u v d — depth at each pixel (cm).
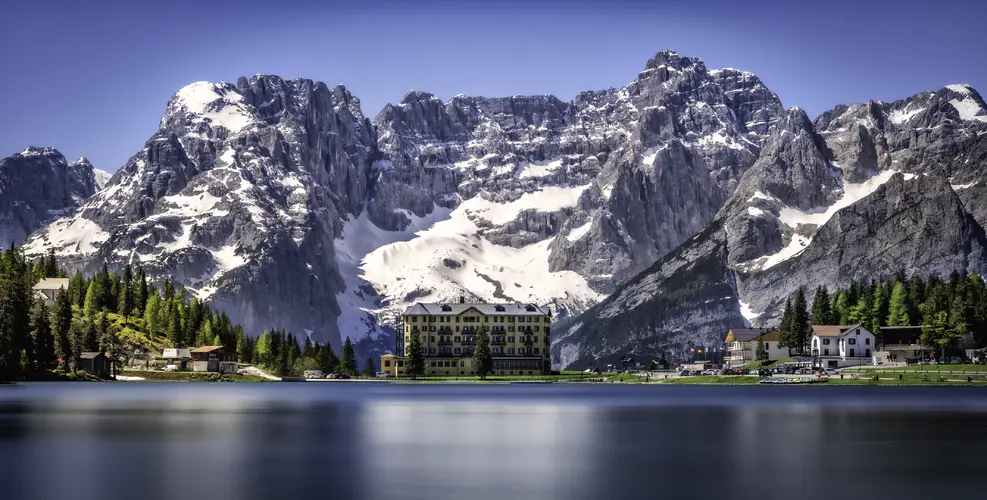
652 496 9388
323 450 12656
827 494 9462
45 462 11362
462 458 11956
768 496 9375
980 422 16162
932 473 10631
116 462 11406
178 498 9212
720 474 10619
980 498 9262
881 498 9256
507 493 9544
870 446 12925
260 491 9594
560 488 9806
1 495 9344
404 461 11656
